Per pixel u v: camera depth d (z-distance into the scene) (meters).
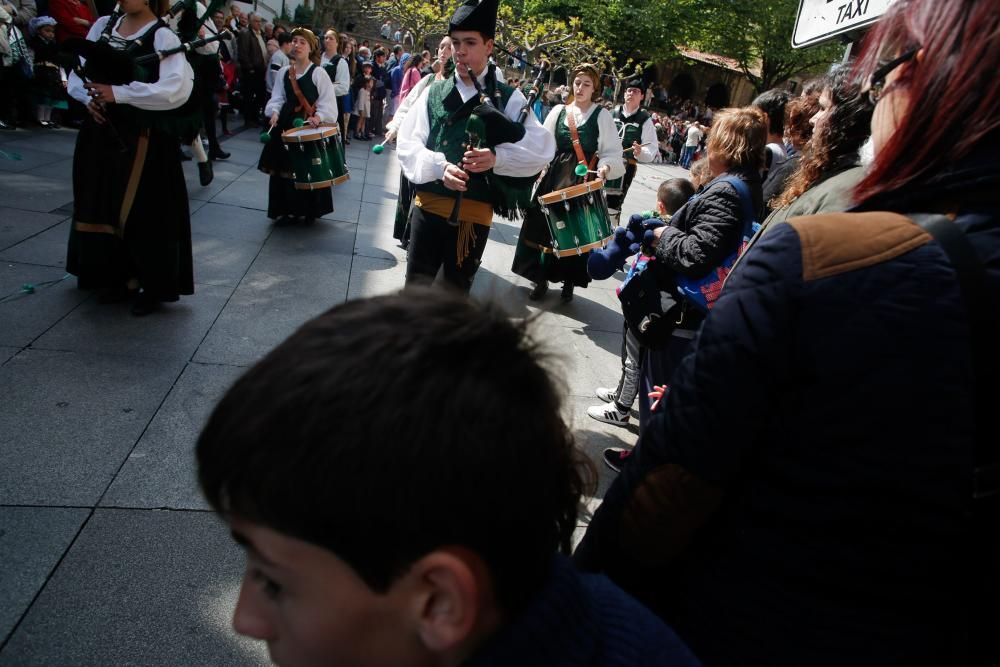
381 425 0.45
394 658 0.52
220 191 6.38
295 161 5.14
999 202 0.73
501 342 0.53
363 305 0.53
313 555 0.49
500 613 0.56
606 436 3.21
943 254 0.72
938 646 0.78
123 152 3.25
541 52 13.08
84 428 2.56
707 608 0.86
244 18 11.23
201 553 2.09
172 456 2.50
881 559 0.75
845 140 1.36
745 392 0.78
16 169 5.89
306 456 0.45
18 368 2.87
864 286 0.73
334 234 5.54
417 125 3.25
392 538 0.47
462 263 3.31
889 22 0.83
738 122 2.26
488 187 3.20
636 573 0.96
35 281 3.74
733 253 2.21
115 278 3.55
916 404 0.71
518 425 0.51
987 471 0.71
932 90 0.73
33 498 2.18
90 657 1.71
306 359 0.48
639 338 2.52
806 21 2.47
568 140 4.60
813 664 0.79
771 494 0.80
